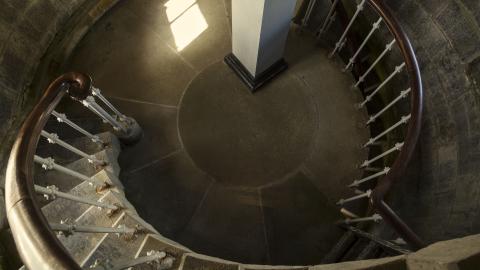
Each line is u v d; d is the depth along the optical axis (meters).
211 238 3.56
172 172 3.80
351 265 1.88
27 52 3.88
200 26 4.39
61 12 4.13
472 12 2.75
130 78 4.20
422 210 3.02
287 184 3.76
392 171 2.31
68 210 2.82
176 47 4.31
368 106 4.12
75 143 3.56
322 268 1.98
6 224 3.16
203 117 4.01
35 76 3.97
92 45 4.38
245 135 3.93
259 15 2.77
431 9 3.12
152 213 3.64
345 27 3.90
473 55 2.80
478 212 2.38
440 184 2.95
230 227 3.60
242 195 3.72
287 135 3.93
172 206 3.68
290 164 3.83
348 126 3.96
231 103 4.05
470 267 1.40
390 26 2.68
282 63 4.08
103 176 3.01
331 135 3.93
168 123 4.00
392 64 3.79
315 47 4.26
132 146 3.89
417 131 2.40
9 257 2.96
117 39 4.38
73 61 4.33
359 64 4.05
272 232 3.58
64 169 2.26
